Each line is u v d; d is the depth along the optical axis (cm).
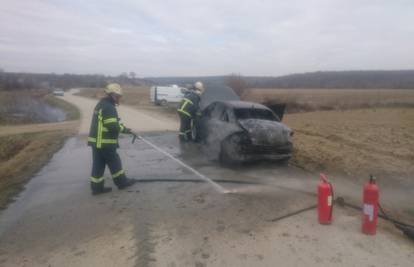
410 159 942
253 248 421
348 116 2455
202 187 669
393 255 405
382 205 588
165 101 3769
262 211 539
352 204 579
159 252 413
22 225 504
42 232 478
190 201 588
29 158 1026
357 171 812
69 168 845
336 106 3416
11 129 2047
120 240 446
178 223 496
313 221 500
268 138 806
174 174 771
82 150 1081
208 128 982
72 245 438
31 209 568
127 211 545
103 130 604
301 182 711
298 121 2112
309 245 428
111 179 732
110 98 616
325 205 482
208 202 582
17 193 657
